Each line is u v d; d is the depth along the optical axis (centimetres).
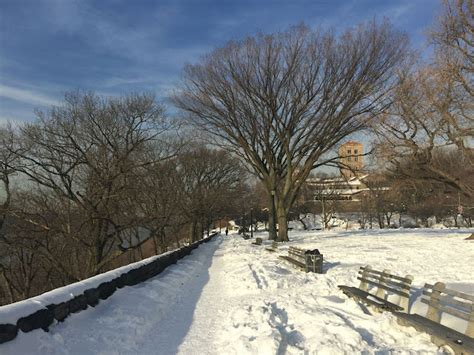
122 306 839
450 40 2409
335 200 8356
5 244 2345
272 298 1001
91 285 800
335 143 3469
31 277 2895
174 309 980
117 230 2217
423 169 2839
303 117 3512
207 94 3494
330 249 2350
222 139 3925
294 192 3697
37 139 2186
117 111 2506
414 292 973
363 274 1034
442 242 2506
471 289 1009
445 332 578
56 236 2348
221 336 713
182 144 3456
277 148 3847
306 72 3394
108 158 2269
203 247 3872
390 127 2689
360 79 3234
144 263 1256
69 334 621
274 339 603
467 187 2755
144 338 722
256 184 7688
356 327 707
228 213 7531
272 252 2497
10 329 511
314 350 568
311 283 1229
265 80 3406
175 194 3200
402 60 3200
